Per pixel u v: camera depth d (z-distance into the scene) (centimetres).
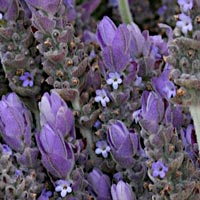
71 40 45
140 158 43
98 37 44
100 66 45
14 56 46
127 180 43
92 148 45
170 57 40
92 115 44
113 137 42
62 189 41
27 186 41
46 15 44
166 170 40
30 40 46
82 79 45
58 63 44
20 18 46
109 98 44
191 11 40
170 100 42
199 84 39
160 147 40
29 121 44
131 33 46
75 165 42
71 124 42
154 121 40
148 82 46
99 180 43
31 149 42
